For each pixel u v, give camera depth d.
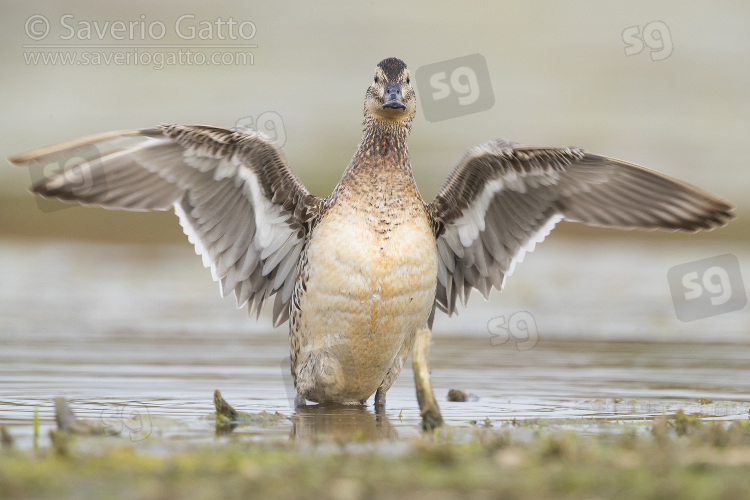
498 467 7.49
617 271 23.92
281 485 6.98
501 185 11.54
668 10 45.69
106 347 15.21
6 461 7.61
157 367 13.66
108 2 40.88
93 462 7.59
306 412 10.99
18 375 12.81
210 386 12.41
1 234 27.48
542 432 9.35
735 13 45.91
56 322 17.42
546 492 6.82
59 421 9.38
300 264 11.31
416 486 6.97
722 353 15.45
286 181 11.36
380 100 11.43
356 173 11.13
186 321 17.95
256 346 15.63
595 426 9.86
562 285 22.19
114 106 36.59
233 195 11.47
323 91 38.75
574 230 28.19
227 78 39.44
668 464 7.54
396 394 12.38
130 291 20.95
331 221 11.00
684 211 11.39
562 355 15.25
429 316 12.16
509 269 11.96
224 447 8.41
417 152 33.25
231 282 11.77
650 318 18.67
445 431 9.41
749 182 31.81
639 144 35.09
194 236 11.53
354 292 10.81
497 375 13.52
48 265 23.92
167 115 36.09
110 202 11.21
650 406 11.30
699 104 38.81
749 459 7.66
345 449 8.39
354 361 11.12
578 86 40.28
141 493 6.73
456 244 11.94
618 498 6.68
